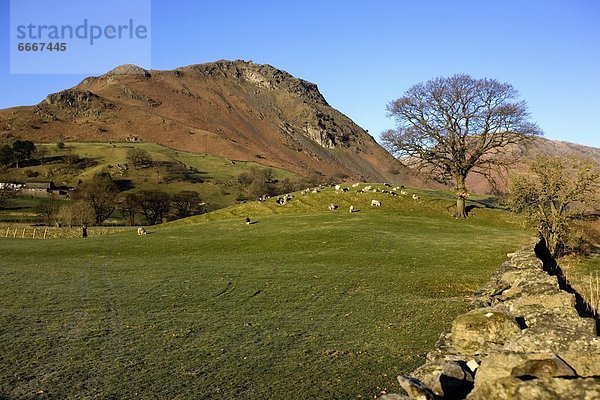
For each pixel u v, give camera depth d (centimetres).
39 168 19775
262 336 1945
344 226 5325
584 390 701
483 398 795
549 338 1084
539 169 4125
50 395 1365
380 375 1483
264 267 3616
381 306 2439
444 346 1408
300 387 1403
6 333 1969
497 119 6050
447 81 6156
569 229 4153
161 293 2800
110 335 1959
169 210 13300
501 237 4716
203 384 1440
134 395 1366
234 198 17662
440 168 6544
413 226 5391
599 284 2722
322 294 2717
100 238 5634
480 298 2120
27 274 3534
